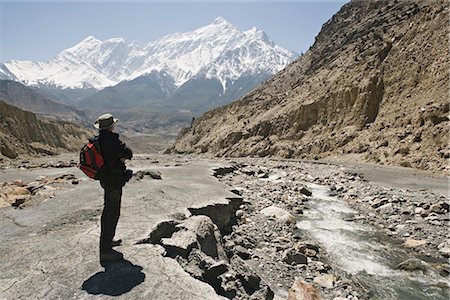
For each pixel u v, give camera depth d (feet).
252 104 239.71
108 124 21.12
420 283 30.07
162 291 19.58
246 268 28.48
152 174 59.47
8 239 27.58
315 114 156.87
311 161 120.98
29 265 22.50
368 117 129.80
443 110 95.04
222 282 24.44
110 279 20.67
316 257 35.14
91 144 21.07
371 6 232.73
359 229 44.45
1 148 150.41
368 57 150.30
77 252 24.38
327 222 47.39
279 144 157.99
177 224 31.50
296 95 190.70
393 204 54.24
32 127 232.94
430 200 55.16
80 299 18.70
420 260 34.01
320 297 24.77
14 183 54.70
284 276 30.25
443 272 31.96
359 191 65.41
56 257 23.65
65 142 284.61
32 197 42.83
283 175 88.89
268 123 177.99
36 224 31.53
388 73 130.72
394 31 147.13
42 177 67.10
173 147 282.97
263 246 37.35
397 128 109.81
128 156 21.94
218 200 43.06
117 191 21.94
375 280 30.55
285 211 49.03
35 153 183.93
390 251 37.14
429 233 41.68
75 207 37.06
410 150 97.40
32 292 19.34
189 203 39.96
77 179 59.41
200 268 24.97
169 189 48.11
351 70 152.35
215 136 226.79
